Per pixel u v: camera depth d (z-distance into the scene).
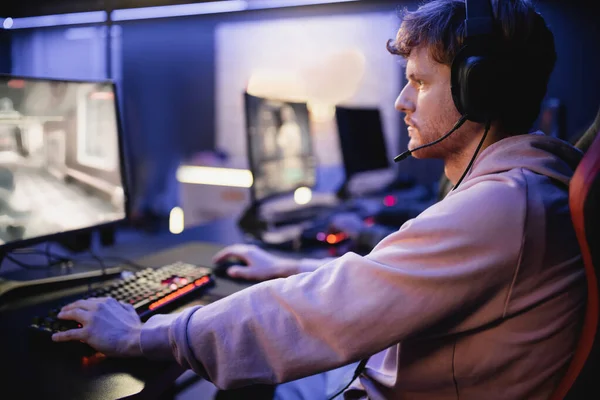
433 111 0.72
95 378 0.72
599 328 0.57
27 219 1.01
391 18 3.06
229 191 3.82
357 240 1.54
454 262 0.59
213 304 0.71
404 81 3.09
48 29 3.40
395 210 1.80
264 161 1.73
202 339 0.67
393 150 3.13
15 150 0.99
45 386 0.69
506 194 0.59
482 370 0.64
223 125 3.97
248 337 0.65
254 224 1.67
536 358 0.62
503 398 0.65
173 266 1.17
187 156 4.11
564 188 0.63
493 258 0.58
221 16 3.17
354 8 2.96
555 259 0.60
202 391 1.65
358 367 0.79
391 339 0.60
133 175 4.23
